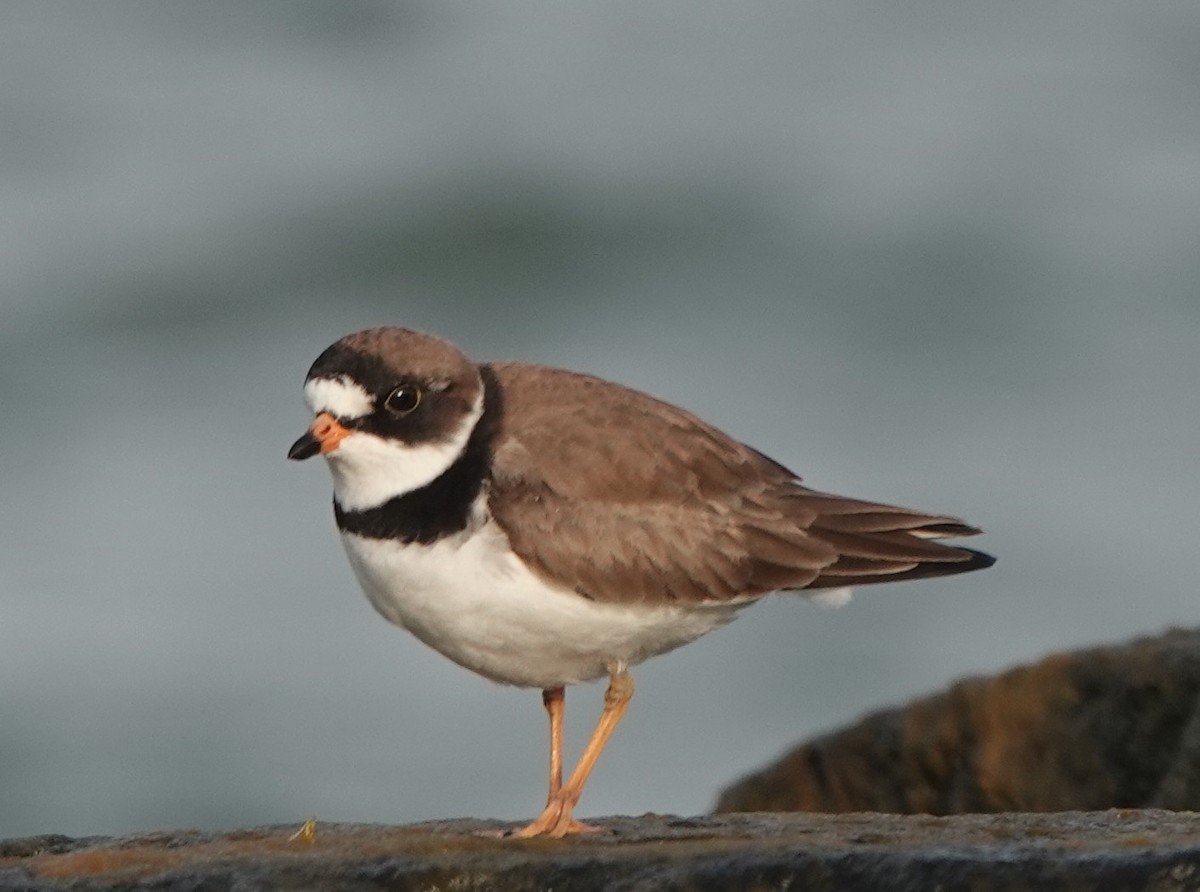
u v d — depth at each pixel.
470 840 7.82
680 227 28.91
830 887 7.00
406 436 8.52
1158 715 10.73
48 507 20.83
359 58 34.69
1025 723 11.02
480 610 8.49
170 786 16.70
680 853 7.31
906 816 8.58
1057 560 19.19
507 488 8.52
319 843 7.93
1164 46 33.84
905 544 9.15
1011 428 21.98
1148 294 25.73
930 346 24.72
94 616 18.84
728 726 17.09
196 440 22.58
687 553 8.73
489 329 27.17
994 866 6.94
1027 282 26.28
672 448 8.88
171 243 28.16
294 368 25.28
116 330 26.38
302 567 19.69
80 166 30.48
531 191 29.38
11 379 24.50
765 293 26.83
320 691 17.89
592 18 35.66
